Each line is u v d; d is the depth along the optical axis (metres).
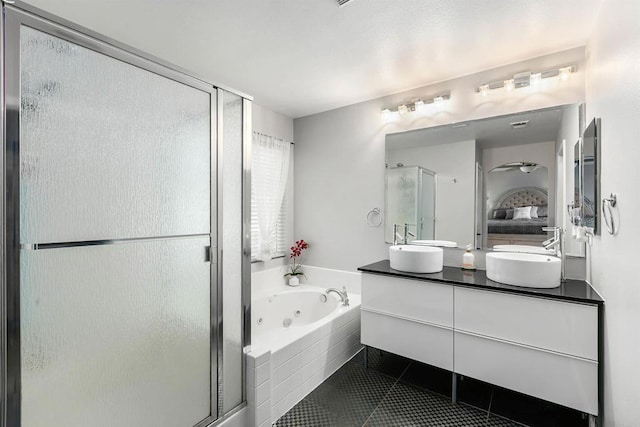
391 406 2.04
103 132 1.23
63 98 1.12
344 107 3.31
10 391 1.00
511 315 1.85
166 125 1.45
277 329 3.13
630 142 1.21
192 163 1.57
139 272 1.35
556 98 2.21
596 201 1.64
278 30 1.95
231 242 1.78
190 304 1.56
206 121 1.63
